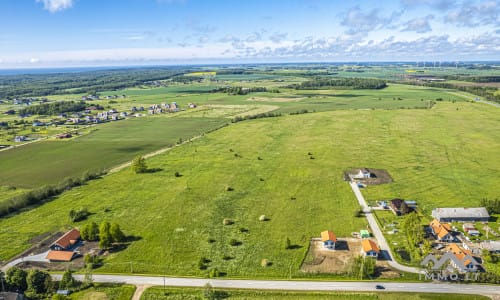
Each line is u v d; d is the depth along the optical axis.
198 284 63.19
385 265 67.88
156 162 134.38
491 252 70.94
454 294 59.12
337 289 61.03
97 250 75.19
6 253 74.62
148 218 88.62
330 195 100.50
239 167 126.00
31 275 62.25
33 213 93.44
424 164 124.00
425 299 58.00
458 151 137.75
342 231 80.75
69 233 78.62
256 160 133.50
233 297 59.44
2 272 64.94
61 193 106.81
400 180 110.06
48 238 80.50
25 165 134.75
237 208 93.56
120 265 69.31
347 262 68.88
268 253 72.56
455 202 93.88
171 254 72.88
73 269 68.62
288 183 110.00
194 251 73.88
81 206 96.88
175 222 86.38
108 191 106.94
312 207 93.25
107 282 64.12
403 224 80.25
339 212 90.06
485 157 129.88
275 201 97.44
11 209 94.81
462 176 111.75
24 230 84.50
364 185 106.81
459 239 76.62
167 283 63.56
